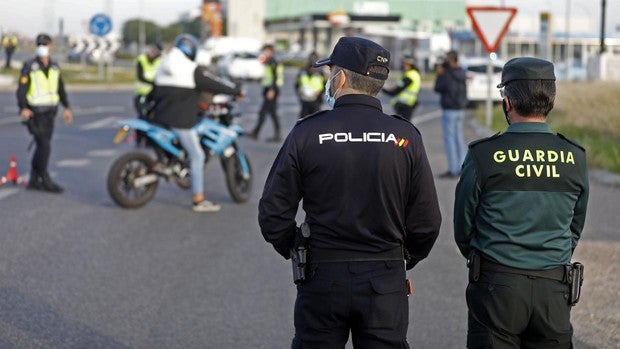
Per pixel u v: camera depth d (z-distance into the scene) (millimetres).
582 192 4938
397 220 4801
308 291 4750
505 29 24250
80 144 22625
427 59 81188
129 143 23125
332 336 4766
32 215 13078
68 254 10602
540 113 4969
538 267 4812
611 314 8367
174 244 11289
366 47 4848
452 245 11609
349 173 4715
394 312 4711
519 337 4965
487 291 4852
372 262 4730
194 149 13531
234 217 13281
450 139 18000
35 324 7859
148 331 7730
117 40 51594
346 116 4793
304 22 110750
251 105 40094
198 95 13414
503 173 4852
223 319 8109
